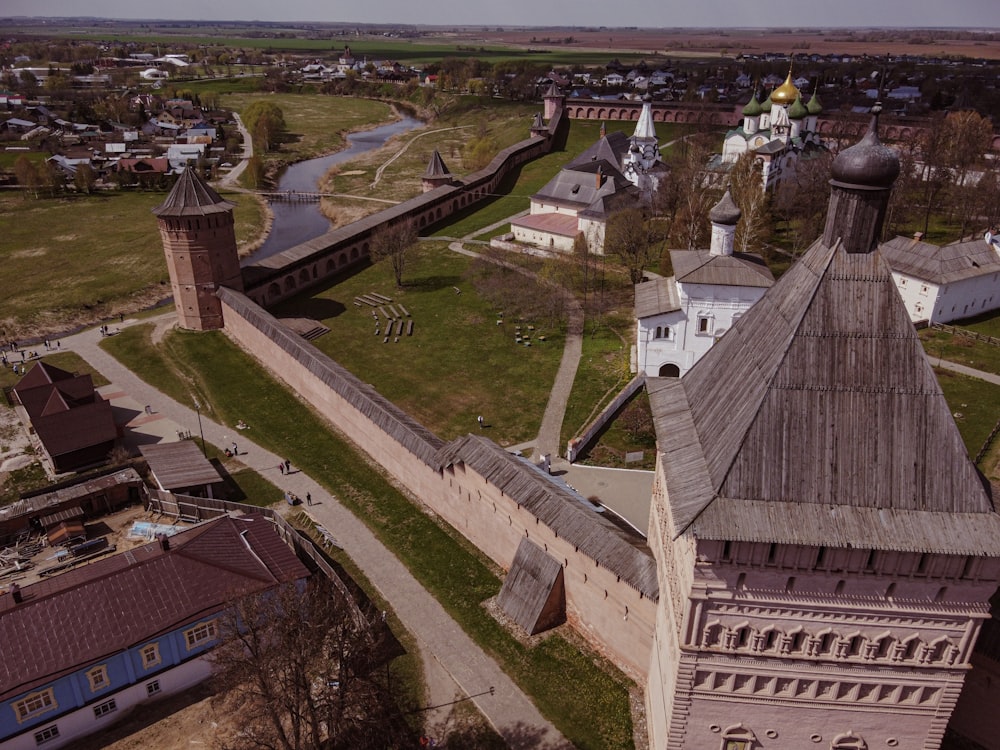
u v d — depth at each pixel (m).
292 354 79.56
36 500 59.84
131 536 58.47
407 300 104.44
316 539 58.12
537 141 195.50
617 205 117.69
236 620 42.09
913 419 28.88
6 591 51.00
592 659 46.38
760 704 33.09
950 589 29.33
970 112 174.62
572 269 107.94
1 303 107.62
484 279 108.62
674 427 35.00
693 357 78.75
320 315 100.38
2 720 40.00
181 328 97.44
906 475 28.72
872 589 29.73
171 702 45.03
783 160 131.75
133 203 163.38
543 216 129.75
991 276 94.06
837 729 33.34
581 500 52.22
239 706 40.25
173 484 62.41
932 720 32.44
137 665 43.81
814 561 29.31
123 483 62.12
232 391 81.69
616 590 43.84
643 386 78.31
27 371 86.69
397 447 63.75
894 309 29.23
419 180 183.12
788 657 31.59
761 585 30.23
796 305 30.62
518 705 43.69
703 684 33.03
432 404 77.44
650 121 135.50
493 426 72.75
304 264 109.31
